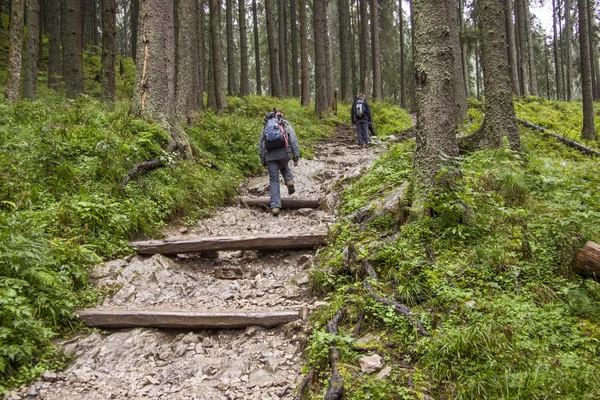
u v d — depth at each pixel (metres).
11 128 7.04
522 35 28.34
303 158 11.39
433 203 4.63
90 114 7.93
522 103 22.61
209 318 4.10
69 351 3.70
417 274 3.99
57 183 5.68
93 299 4.39
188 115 11.45
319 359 3.30
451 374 2.90
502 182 5.36
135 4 28.25
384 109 21.31
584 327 3.22
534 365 2.81
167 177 7.03
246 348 3.84
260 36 38.84
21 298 3.57
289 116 16.77
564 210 4.70
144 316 4.10
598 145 13.75
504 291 3.72
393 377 2.94
